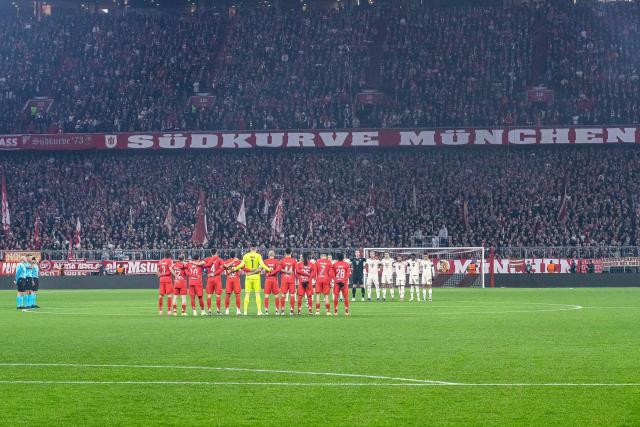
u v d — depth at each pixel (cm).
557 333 3559
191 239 10069
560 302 6181
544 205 10056
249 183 10681
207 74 11750
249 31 12306
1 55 12238
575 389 2056
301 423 1689
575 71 11331
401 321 4350
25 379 2245
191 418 1738
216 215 10294
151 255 9594
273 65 11769
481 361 2584
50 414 1778
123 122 11144
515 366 2466
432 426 1659
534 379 2212
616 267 9200
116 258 9631
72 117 11225
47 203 10638
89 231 10244
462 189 10338
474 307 5672
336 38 12062
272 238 9750
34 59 12169
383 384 2141
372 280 7031
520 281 9344
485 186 10356
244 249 9581
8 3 13200
